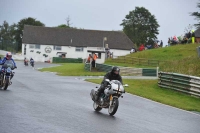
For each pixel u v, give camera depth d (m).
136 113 16.64
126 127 12.41
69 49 109.19
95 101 16.02
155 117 15.95
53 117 13.08
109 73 15.77
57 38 109.88
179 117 16.78
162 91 29.19
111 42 110.12
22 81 30.09
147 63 57.62
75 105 17.27
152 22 132.88
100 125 12.30
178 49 63.84
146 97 24.22
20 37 152.88
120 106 18.70
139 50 74.25
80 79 37.41
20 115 12.93
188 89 27.19
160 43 75.31
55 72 51.56
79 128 11.36
